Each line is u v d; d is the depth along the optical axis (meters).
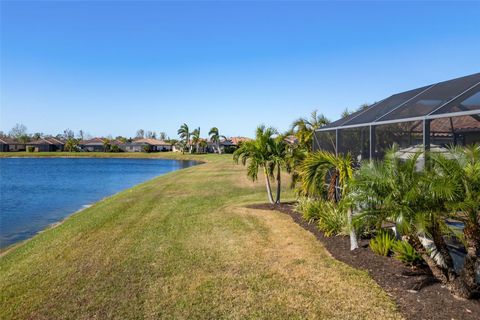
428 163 5.43
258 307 5.20
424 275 5.94
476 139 10.18
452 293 5.19
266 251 7.78
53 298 5.71
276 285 5.95
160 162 68.38
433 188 4.62
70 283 6.29
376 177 5.27
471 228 4.77
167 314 5.07
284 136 13.65
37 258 7.93
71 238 9.53
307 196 11.96
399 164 5.36
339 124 11.64
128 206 14.70
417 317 4.67
